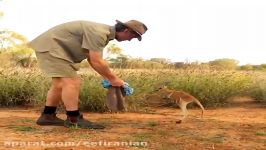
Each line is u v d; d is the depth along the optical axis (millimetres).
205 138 3486
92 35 3697
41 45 3805
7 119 4512
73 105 3846
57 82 3873
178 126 4078
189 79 6312
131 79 5996
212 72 6922
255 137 3574
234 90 6484
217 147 3168
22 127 3889
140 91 5625
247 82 6934
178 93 4336
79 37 3766
